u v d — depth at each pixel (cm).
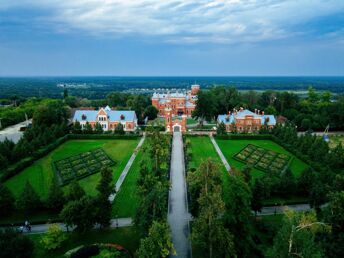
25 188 5509
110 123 13512
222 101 17000
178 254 4422
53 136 10512
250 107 16800
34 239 4841
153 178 5044
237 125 13275
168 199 6316
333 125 13800
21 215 5591
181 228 5159
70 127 12569
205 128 14488
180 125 13150
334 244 3731
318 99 18988
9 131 13712
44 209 5731
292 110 15612
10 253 3791
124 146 10594
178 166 8500
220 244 3828
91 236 4938
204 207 3994
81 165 8444
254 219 5400
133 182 7206
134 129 13625
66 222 4722
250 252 4297
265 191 5341
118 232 5053
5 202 5384
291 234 3050
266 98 18138
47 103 16838
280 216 5556
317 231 3844
